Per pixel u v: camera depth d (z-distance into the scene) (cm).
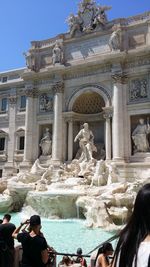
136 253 220
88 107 4172
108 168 3005
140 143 3475
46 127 4259
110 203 2238
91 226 2084
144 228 234
